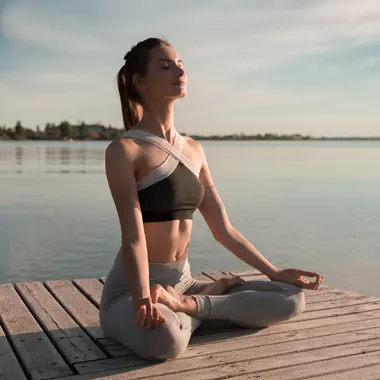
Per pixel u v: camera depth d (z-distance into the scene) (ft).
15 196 56.44
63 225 37.93
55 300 12.69
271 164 125.70
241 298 10.04
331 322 10.96
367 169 104.58
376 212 43.98
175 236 9.72
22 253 28.76
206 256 28.48
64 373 8.63
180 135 10.29
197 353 9.35
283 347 9.62
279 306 10.27
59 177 81.51
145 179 9.34
